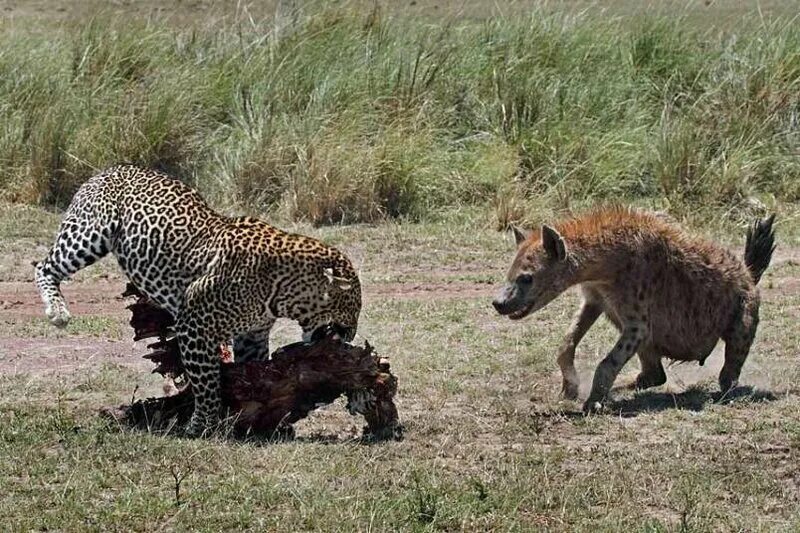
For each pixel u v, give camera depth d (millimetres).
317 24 23719
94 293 16203
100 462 10242
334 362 10922
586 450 10867
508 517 9422
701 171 20641
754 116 22156
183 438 10875
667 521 9469
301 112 21688
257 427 11078
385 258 18062
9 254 17734
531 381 12945
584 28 24172
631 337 12102
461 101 22547
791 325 14953
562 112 21984
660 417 11766
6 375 12789
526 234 12508
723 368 12711
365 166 20078
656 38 24250
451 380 12812
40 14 30516
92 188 11891
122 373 12891
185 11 30047
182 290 11172
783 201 20922
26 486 9805
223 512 9352
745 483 10156
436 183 20609
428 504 9422
